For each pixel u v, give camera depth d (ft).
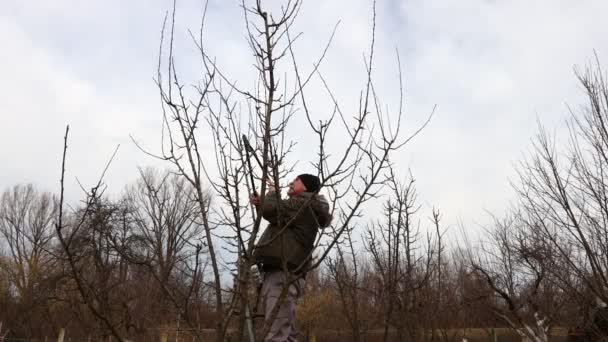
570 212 15.23
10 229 74.28
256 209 7.69
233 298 7.14
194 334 7.80
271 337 9.52
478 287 19.40
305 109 7.67
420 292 15.16
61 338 18.80
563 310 19.06
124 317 11.60
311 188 10.54
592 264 14.40
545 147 17.62
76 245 8.36
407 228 15.34
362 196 7.70
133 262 8.05
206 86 8.15
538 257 17.47
